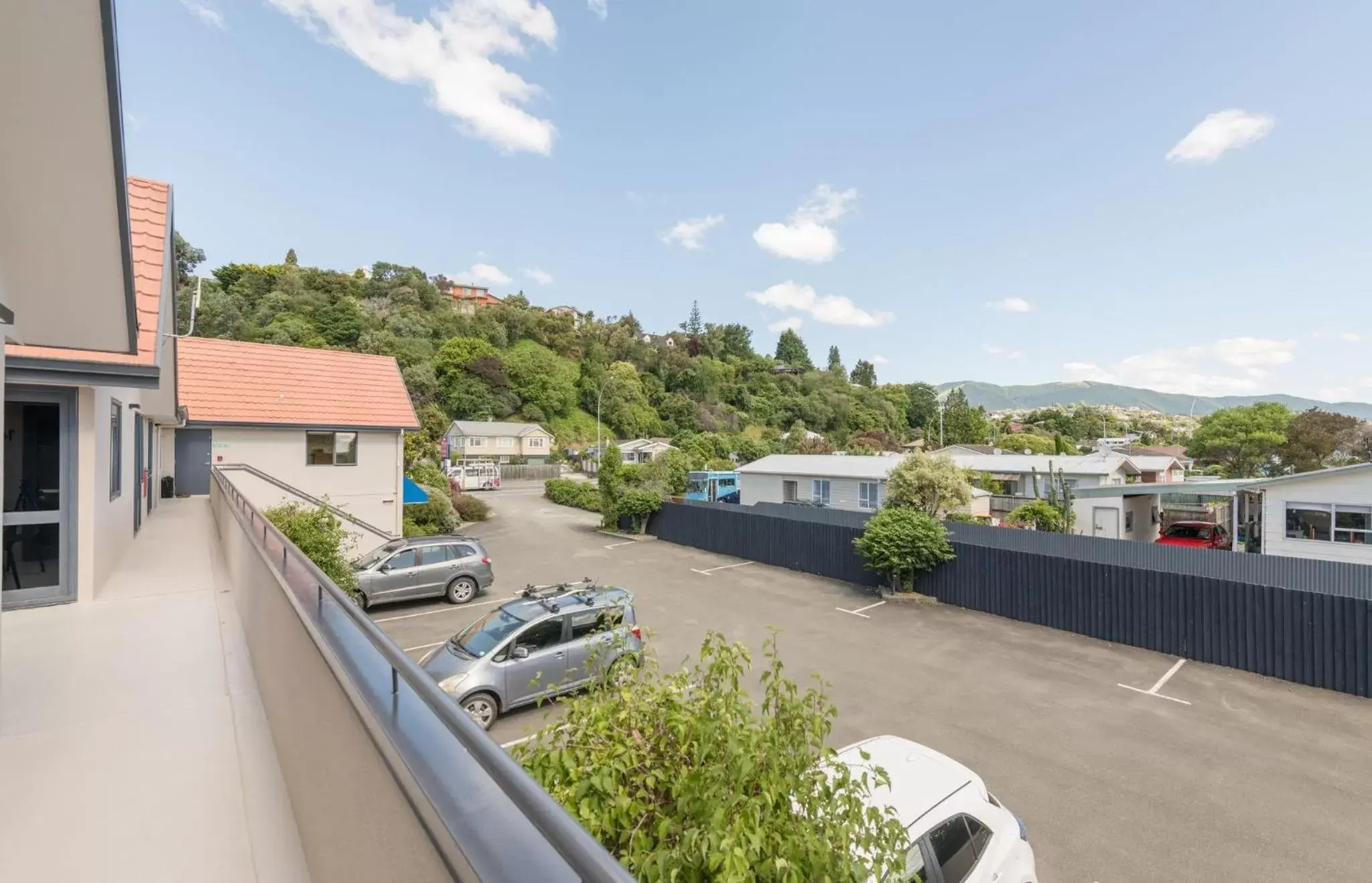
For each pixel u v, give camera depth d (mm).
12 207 3051
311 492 16234
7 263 3512
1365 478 15109
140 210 5766
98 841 2328
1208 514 27359
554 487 36156
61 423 5602
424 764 1172
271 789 2664
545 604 8266
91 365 5215
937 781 3967
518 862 905
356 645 1896
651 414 74562
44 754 2984
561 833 806
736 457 57406
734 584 15414
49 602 5543
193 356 16141
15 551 5414
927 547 13359
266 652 3367
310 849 2066
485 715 7363
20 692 3705
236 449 15367
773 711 2562
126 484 8148
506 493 41062
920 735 7375
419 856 1098
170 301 7762
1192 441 47312
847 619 12320
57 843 2307
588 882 712
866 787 2250
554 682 7816
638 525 22766
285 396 16391
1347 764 6762
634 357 83562
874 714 7961
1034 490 23719
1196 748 7102
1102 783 6355
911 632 11500
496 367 64625
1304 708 8219
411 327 65688
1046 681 9078
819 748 2311
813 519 21047
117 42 2338
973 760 6809
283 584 2842
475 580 13438
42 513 5523
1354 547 15203
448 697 1218
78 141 2688
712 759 2115
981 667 9648
